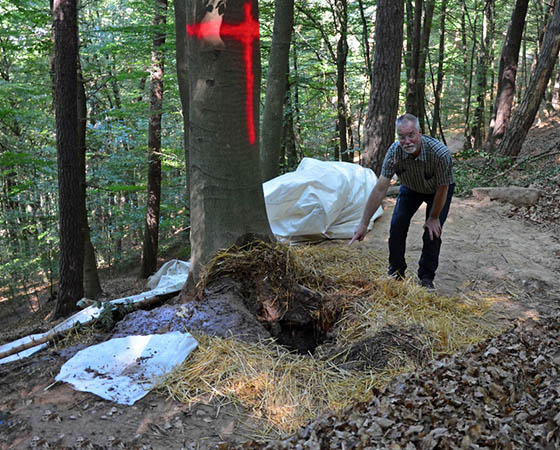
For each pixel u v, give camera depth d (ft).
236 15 13.06
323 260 17.79
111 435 9.08
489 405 9.18
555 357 11.27
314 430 8.97
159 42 41.11
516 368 10.46
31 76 43.14
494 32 71.20
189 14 13.21
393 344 11.76
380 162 29.66
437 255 15.37
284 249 14.61
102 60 42.91
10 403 10.11
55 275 50.78
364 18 49.26
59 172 24.16
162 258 58.75
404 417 8.96
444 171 13.48
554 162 36.14
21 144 40.98
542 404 9.21
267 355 11.51
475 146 72.74
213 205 13.91
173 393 10.23
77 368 11.10
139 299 14.89
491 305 14.78
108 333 12.85
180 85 22.88
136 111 44.47
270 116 28.19
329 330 13.41
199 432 9.25
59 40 22.91
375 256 18.45
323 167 21.61
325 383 10.75
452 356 11.22
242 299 13.55
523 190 25.82
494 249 19.84
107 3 63.77
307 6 49.44
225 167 13.78
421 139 13.41
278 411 9.87
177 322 12.54
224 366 10.98
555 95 81.56
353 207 21.43
